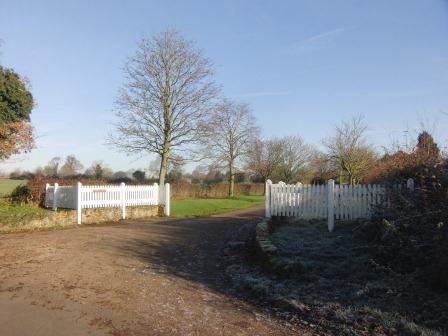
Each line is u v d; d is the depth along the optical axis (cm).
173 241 1315
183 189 3947
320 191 1255
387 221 842
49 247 1121
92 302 663
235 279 843
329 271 772
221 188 4641
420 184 843
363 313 586
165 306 656
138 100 2716
